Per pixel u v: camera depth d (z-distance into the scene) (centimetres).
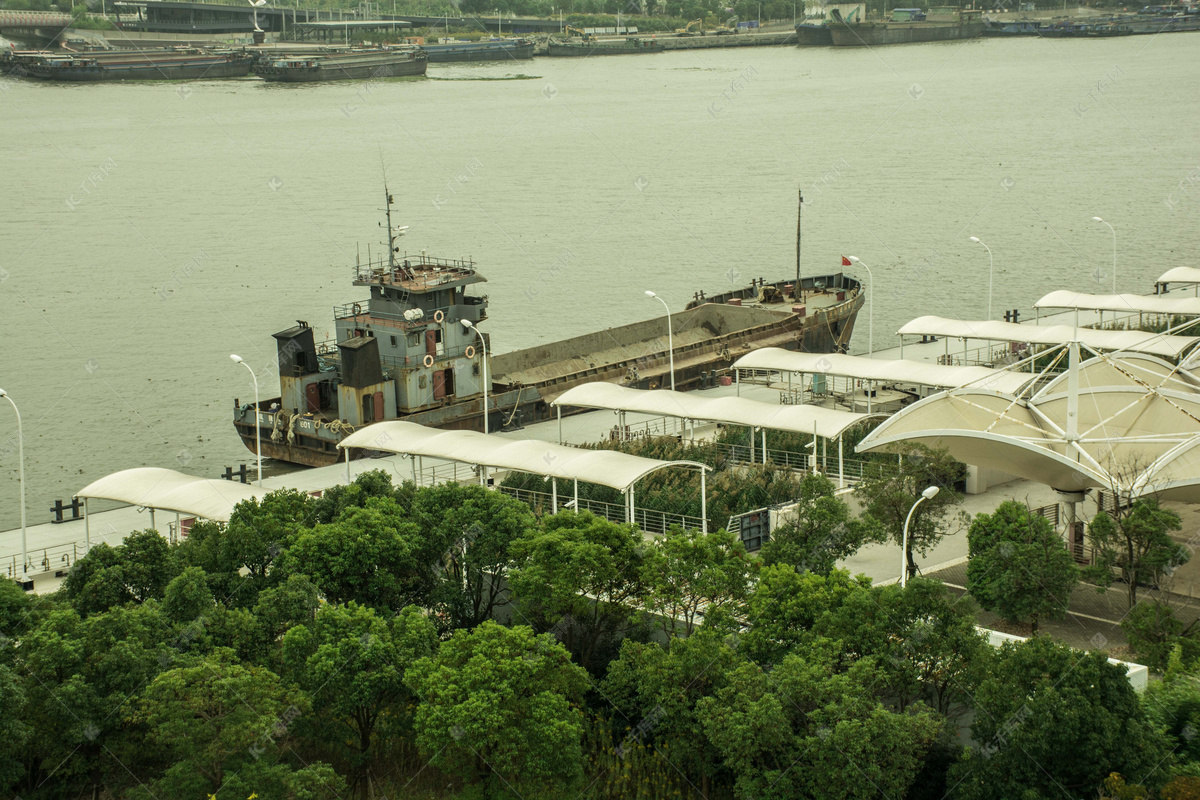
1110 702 4906
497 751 5081
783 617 5681
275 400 10450
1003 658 5225
